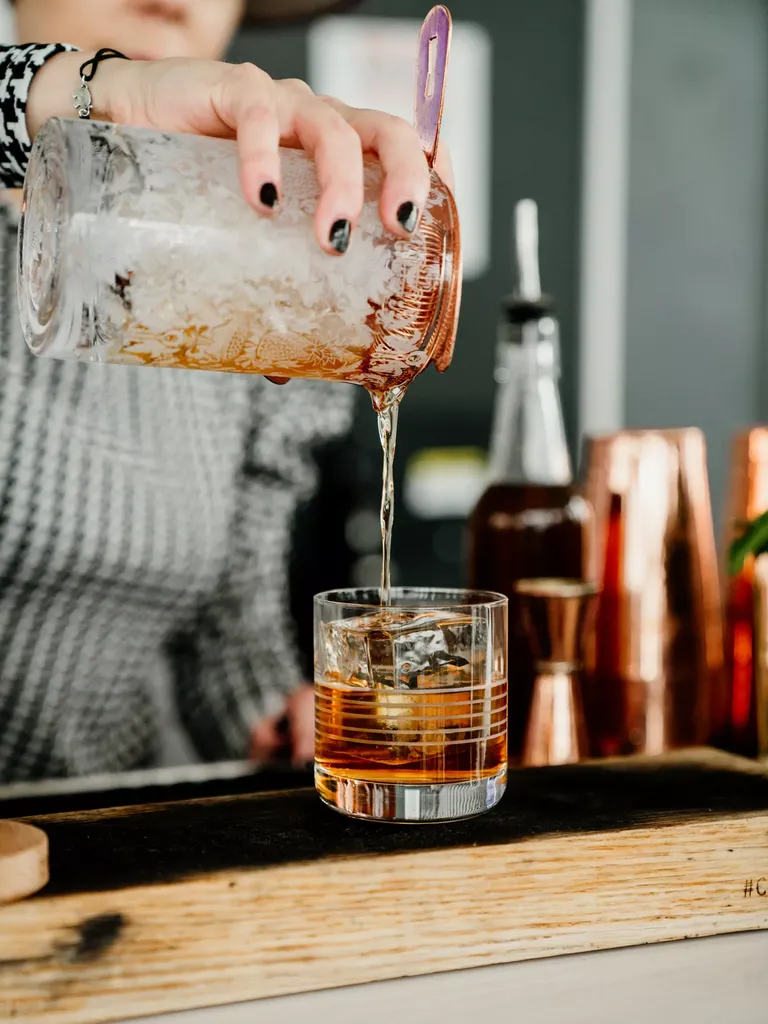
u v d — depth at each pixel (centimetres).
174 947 64
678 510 89
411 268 70
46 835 67
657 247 242
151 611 126
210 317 68
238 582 132
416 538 223
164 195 67
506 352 94
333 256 69
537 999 67
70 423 117
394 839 68
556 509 92
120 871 65
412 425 223
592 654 90
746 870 71
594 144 234
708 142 243
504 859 67
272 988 65
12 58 81
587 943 69
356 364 72
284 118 70
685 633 90
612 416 243
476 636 70
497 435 95
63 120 67
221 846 68
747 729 91
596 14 230
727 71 241
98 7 108
